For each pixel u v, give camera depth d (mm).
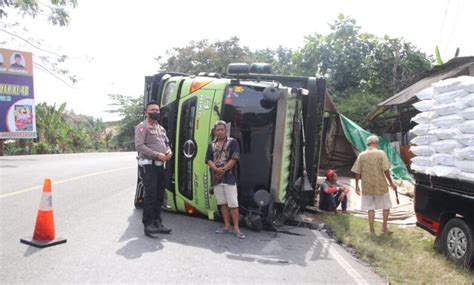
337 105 25203
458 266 6086
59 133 30047
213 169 7039
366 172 8102
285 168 7816
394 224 9094
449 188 6418
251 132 7637
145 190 6793
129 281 4852
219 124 7047
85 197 9562
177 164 8047
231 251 6301
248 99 7656
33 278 4793
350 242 7227
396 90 26156
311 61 29281
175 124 8062
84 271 5074
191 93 7938
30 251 5699
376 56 28406
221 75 9484
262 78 9461
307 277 5445
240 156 7676
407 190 12898
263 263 5863
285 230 7910
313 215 9586
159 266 5398
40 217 6043
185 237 6859
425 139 7004
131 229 7066
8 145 25453
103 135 45906
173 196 8188
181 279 5016
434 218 6848
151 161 6766
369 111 23453
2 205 8211
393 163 16016
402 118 18750
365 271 5898
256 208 7688
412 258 6535
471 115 5945
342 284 5285
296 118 8227
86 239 6363
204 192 7797
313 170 9414
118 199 9539
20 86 23172
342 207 10172
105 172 14156
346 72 28359
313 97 9070
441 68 17469
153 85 8844
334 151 16953
